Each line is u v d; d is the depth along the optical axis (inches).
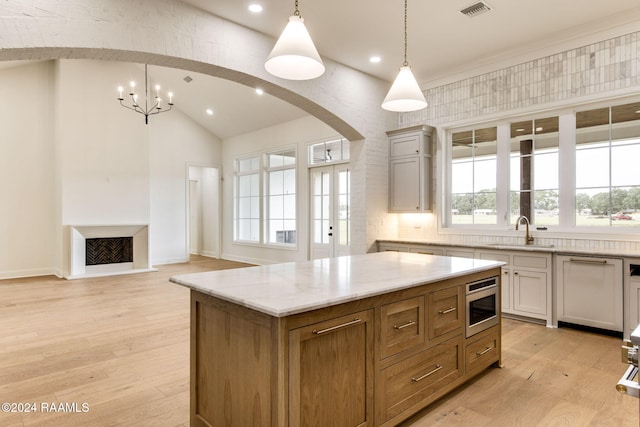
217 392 72.3
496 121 188.1
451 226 208.1
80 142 273.0
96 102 280.8
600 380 104.0
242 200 354.9
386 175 219.6
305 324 61.7
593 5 138.0
